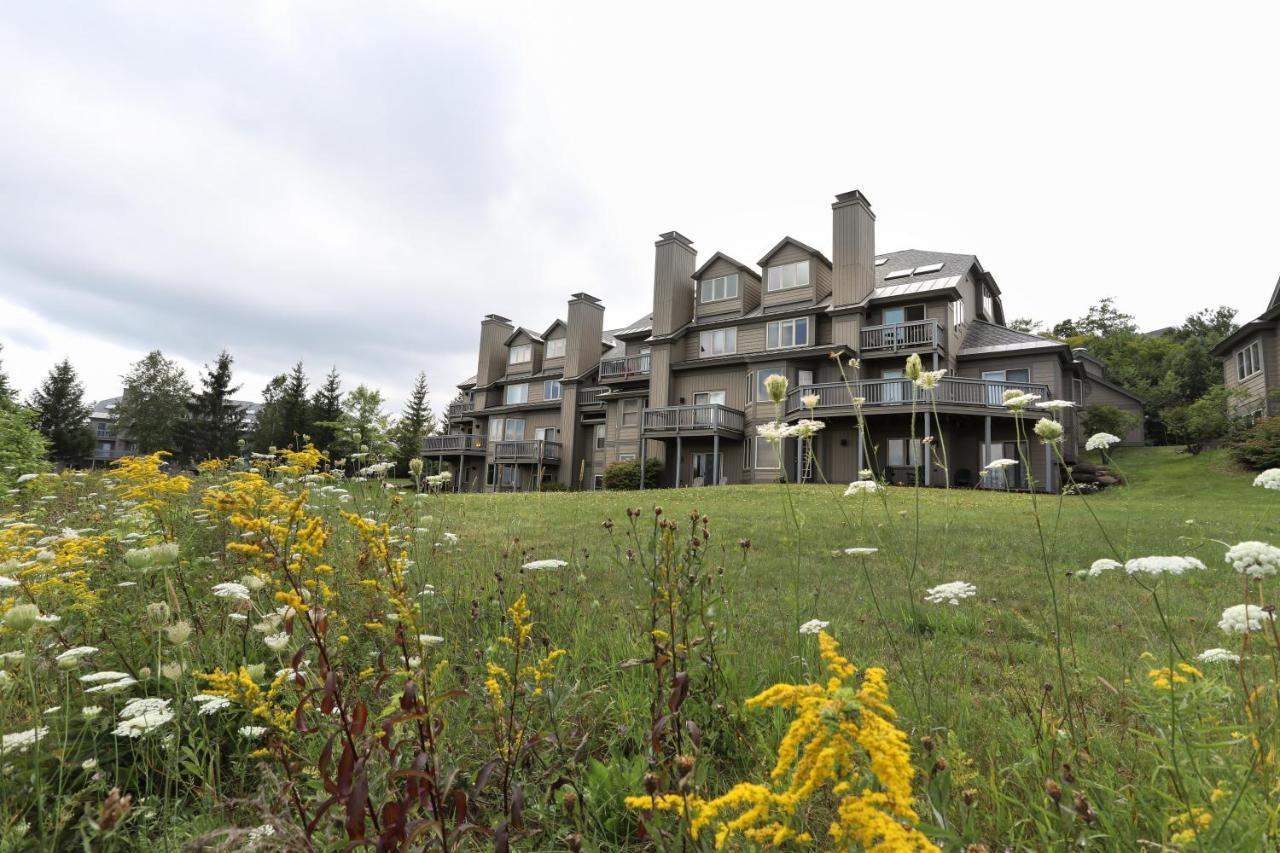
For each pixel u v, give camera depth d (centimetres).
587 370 3025
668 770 142
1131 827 127
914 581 493
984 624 378
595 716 221
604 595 412
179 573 260
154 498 310
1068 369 2275
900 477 1948
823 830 149
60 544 251
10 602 194
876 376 2114
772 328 2305
